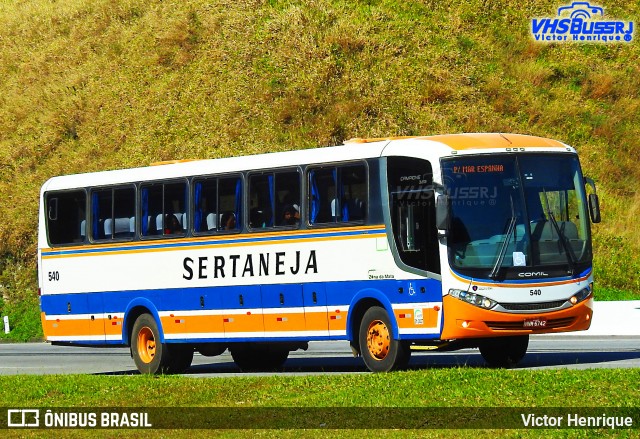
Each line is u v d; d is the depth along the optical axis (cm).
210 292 2027
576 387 1250
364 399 1302
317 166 1856
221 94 4488
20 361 2667
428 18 4697
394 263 1708
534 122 4128
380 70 4353
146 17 5328
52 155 4662
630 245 3569
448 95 4188
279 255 1905
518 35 4625
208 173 2053
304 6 4853
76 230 2297
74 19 5709
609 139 4103
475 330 1619
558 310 1652
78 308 2281
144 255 2152
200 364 2439
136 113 4628
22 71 5369
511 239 1647
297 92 4319
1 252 4178
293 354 2561
